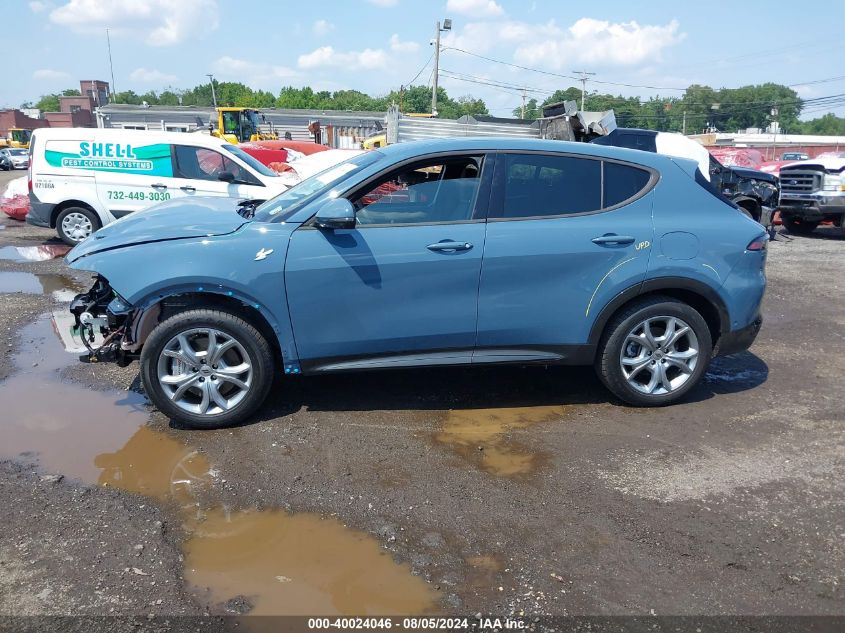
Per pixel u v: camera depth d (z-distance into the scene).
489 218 4.31
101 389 4.89
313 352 4.25
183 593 2.80
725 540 3.25
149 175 10.09
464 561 3.07
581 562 3.07
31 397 4.72
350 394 4.89
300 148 20.25
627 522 3.38
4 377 5.05
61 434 4.17
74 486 3.58
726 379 5.45
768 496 3.65
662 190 4.58
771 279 9.44
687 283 4.52
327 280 4.12
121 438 4.14
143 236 4.20
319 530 3.27
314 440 4.18
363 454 4.02
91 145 10.09
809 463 4.03
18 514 3.30
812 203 13.16
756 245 4.66
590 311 4.45
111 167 10.09
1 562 2.95
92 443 4.07
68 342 4.41
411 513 3.43
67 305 7.02
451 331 4.33
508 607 2.78
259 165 10.58
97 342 4.45
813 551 3.18
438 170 4.32
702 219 4.59
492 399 4.89
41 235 11.91
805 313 7.59
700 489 3.71
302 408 4.64
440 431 4.36
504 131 15.74
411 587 2.89
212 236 4.13
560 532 3.29
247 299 4.08
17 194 12.09
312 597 2.81
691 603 2.82
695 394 5.11
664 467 3.95
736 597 2.86
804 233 14.56
